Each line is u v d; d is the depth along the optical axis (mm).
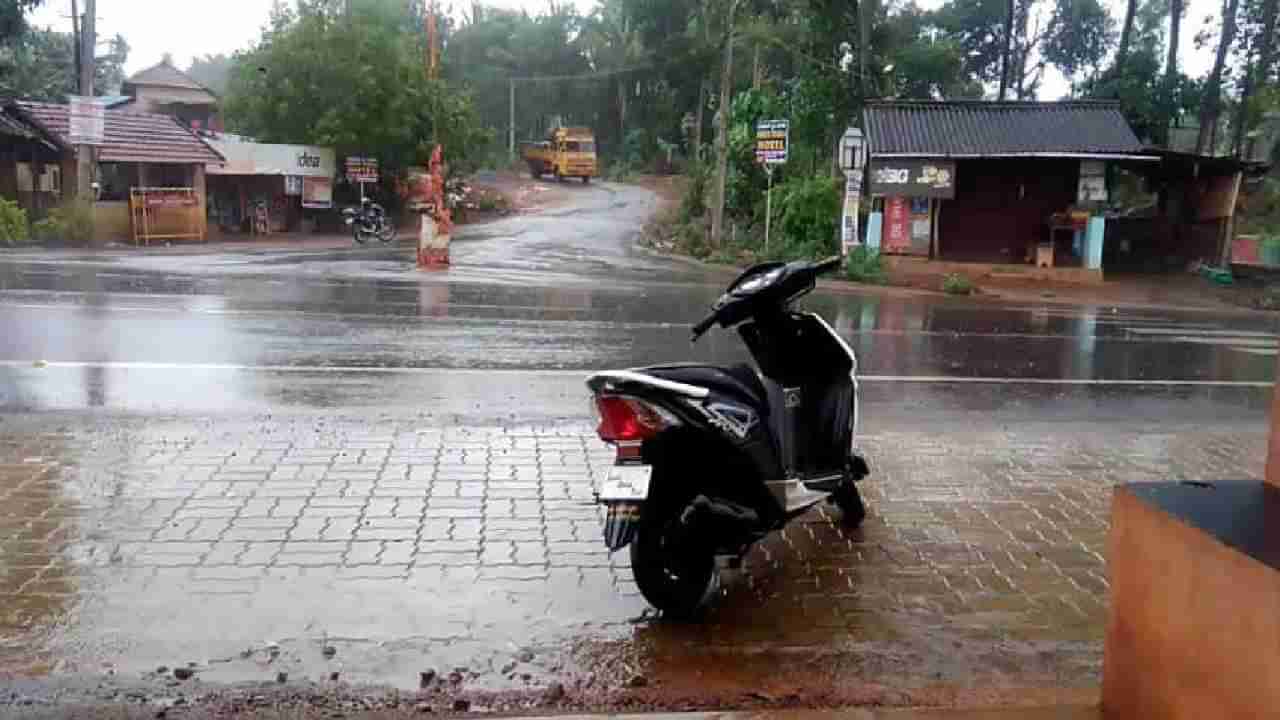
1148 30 46000
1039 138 26094
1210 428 8641
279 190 34938
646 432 4305
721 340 12617
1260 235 30672
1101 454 7582
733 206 34500
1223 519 2900
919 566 5215
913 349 12922
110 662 3988
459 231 36812
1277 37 35750
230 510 5766
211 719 3592
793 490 4887
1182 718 2908
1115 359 12680
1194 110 37312
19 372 9492
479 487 6285
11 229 25984
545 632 4352
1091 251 26000
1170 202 28891
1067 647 4301
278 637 4230
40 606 4469
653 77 61781
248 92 36750
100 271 19203
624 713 3646
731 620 4527
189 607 4496
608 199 51719
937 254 27219
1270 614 2553
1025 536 5684
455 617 4469
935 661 4152
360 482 6328
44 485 6137
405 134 36719
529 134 75812
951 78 41375
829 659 4152
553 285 19906
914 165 25750
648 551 4363
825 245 28156
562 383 9719
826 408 5402
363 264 23484
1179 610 2920
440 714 3652
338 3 38094
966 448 7645
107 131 29016
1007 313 18047
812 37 33031
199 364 10102
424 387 9375
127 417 7883
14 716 3578
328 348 11242
